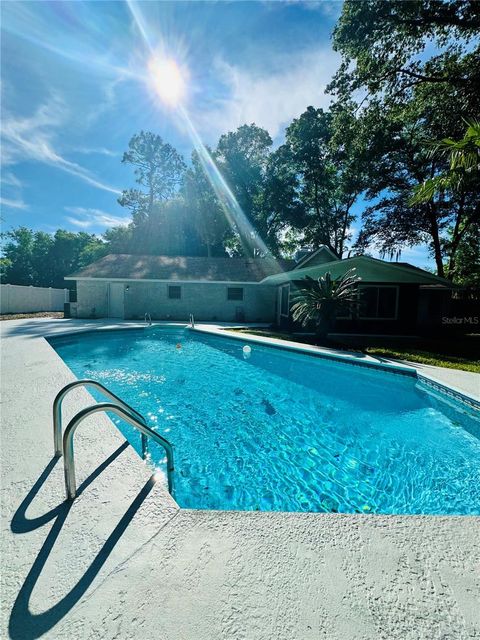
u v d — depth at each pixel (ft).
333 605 4.52
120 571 5.03
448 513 9.67
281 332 41.65
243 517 6.40
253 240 100.99
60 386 14.88
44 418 11.12
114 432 10.02
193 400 18.62
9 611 4.39
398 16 37.04
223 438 14.24
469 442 14.03
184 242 102.94
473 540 5.90
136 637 4.07
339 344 32.04
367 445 13.75
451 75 40.93
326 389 21.07
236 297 56.18
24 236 133.59
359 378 23.77
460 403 16.38
